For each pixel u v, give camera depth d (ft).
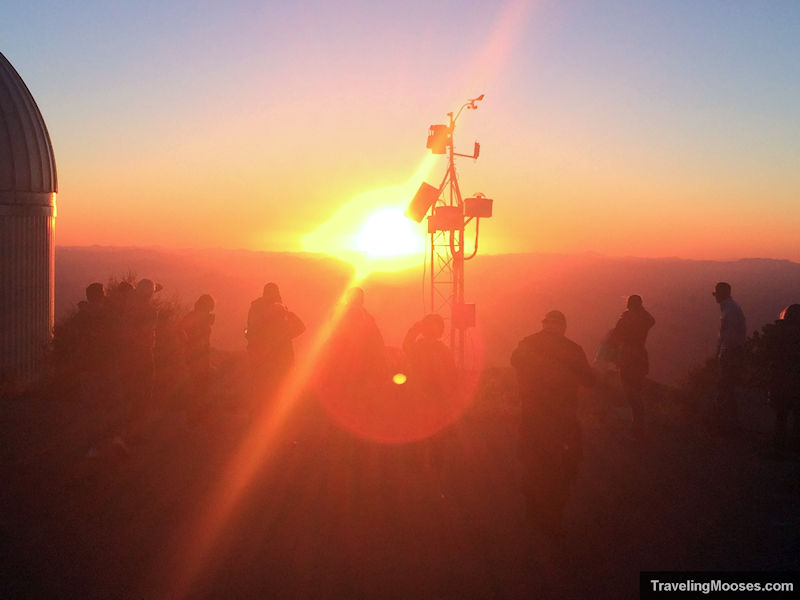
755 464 27.58
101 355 24.94
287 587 16.16
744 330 32.76
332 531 19.66
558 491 19.44
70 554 17.65
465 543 19.10
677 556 18.61
